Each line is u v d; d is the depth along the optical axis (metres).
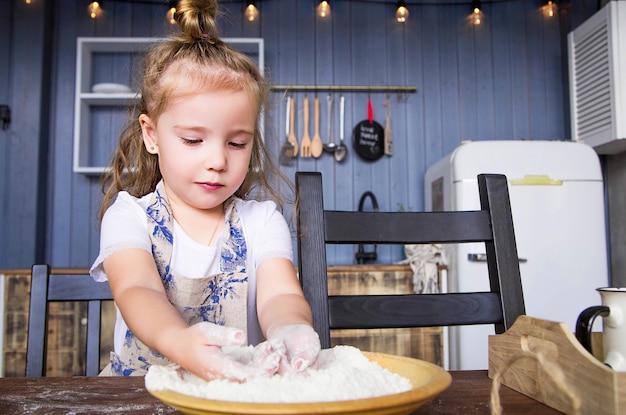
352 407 0.41
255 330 1.05
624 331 0.67
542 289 2.54
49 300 1.12
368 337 2.60
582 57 3.03
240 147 0.86
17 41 3.11
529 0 3.43
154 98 0.88
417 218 1.02
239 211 1.07
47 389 0.76
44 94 3.14
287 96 3.29
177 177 0.85
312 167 3.27
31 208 3.03
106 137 3.22
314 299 0.96
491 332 2.51
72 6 3.28
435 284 2.57
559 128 3.38
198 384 0.56
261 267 0.99
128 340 1.00
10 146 3.06
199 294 1.00
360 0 3.40
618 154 3.09
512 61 3.41
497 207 1.02
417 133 3.35
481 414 0.61
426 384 0.47
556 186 2.58
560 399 0.62
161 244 0.98
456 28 3.43
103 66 3.26
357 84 3.35
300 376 0.54
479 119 3.38
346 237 1.00
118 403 0.68
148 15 3.29
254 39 3.11
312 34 3.36
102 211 1.17
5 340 2.53
